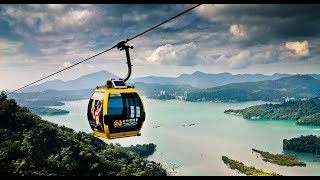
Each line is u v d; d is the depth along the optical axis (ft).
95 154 537.24
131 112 74.08
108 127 72.02
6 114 508.94
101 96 73.67
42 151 473.26
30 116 538.88
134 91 75.41
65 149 499.51
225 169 645.92
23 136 477.77
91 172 490.49
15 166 383.65
